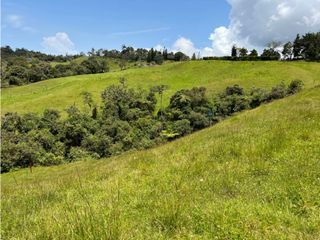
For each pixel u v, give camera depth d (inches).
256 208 263.6
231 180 364.8
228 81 5502.0
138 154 705.6
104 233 220.8
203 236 230.5
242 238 220.7
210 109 4350.4
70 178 579.2
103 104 5226.4
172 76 6683.1
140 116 4503.0
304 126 553.3
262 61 6697.8
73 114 4480.8
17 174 2160.4
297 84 4128.9
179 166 462.9
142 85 6294.3
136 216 287.7
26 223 306.3
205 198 315.9
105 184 442.3
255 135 568.1
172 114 4308.6
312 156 403.9
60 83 7347.4
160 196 334.3
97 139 3786.9
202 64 7012.8
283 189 306.2
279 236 217.5
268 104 1077.8
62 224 248.5
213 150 508.7
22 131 4156.0
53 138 3858.3
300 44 6973.4
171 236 237.5
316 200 273.4
